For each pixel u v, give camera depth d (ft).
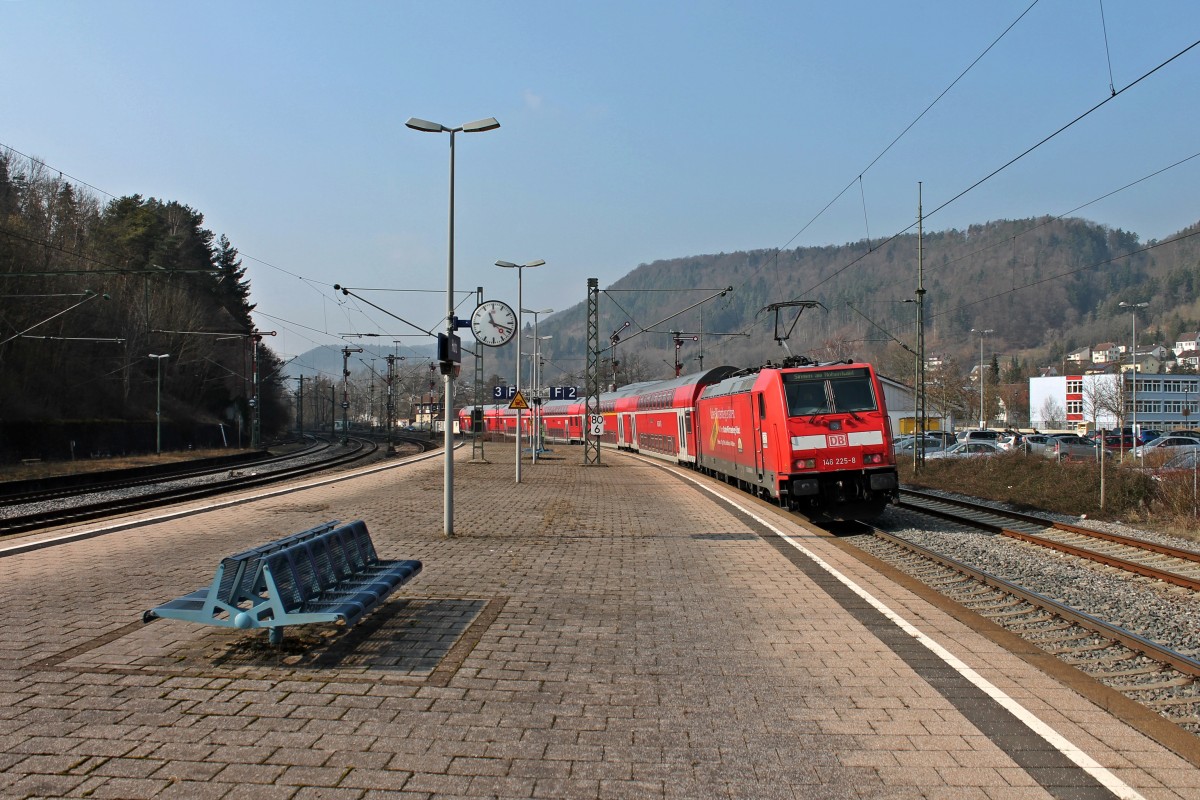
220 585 22.76
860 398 57.11
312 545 25.36
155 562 37.40
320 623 25.99
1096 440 118.52
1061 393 285.64
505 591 31.81
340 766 15.75
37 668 21.58
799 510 59.31
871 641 24.98
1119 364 207.41
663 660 22.88
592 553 41.24
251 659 22.52
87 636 24.75
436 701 19.40
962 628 26.55
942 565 42.78
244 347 262.67
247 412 258.78
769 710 19.07
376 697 19.62
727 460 81.71
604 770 15.75
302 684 20.51
